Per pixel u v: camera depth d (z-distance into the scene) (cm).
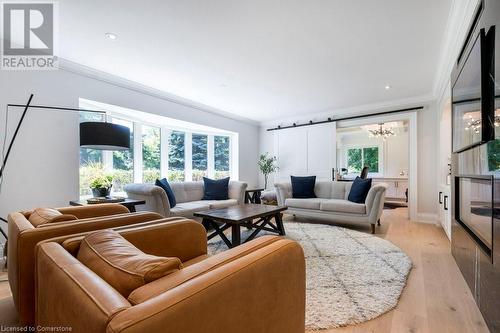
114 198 289
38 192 279
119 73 335
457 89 217
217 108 514
